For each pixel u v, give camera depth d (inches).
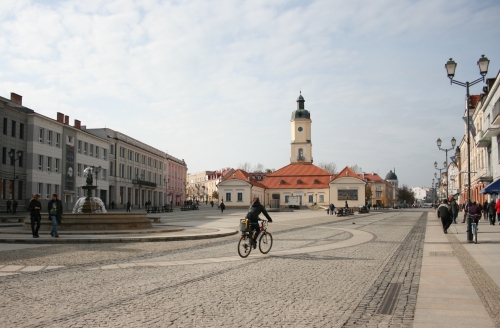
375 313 293.4
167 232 951.0
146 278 418.6
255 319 278.2
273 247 700.7
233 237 898.7
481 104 1897.1
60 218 810.8
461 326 261.3
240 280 410.0
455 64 832.9
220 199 3673.7
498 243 761.6
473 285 385.4
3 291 358.3
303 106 4394.7
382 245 735.1
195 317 282.0
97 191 2908.5
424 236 924.0
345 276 432.8
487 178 1841.8
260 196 3927.2
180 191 4842.5
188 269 474.3
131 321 272.2
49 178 2353.6
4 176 2032.5
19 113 2155.5
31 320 273.6
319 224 1427.2
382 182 6702.8
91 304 315.3
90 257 569.3
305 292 358.3
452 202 1376.7
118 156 3169.3
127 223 970.7
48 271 457.7
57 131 2433.6
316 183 3865.7
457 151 3383.4
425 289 369.7
